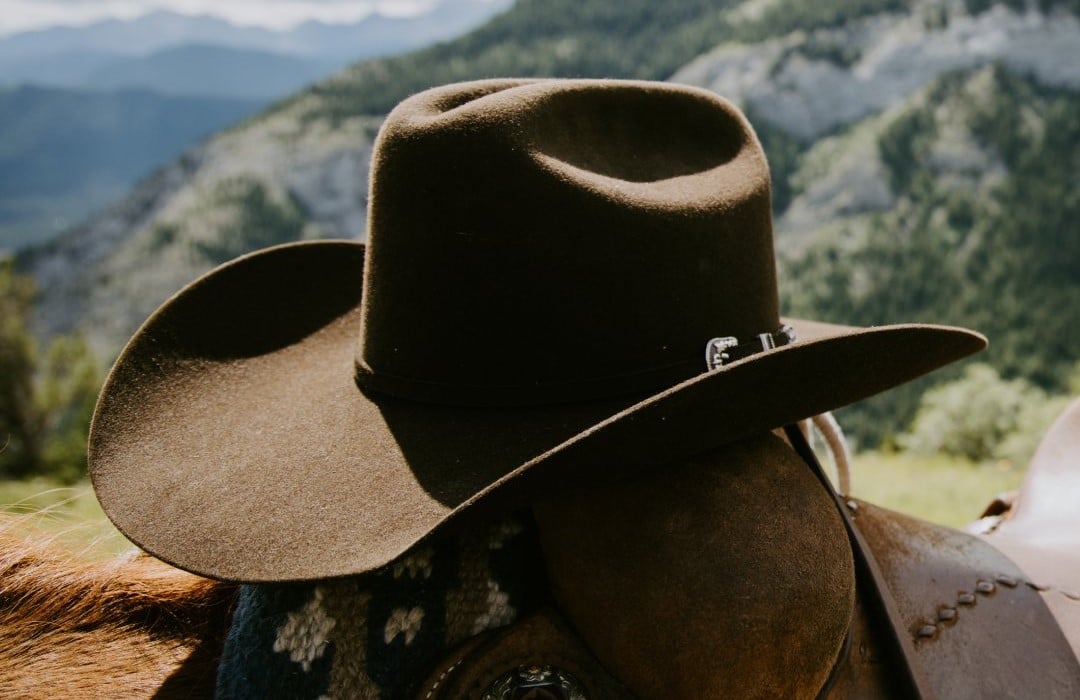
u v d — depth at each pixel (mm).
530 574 737
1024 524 1102
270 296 1036
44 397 16359
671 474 709
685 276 811
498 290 780
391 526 686
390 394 823
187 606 820
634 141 963
